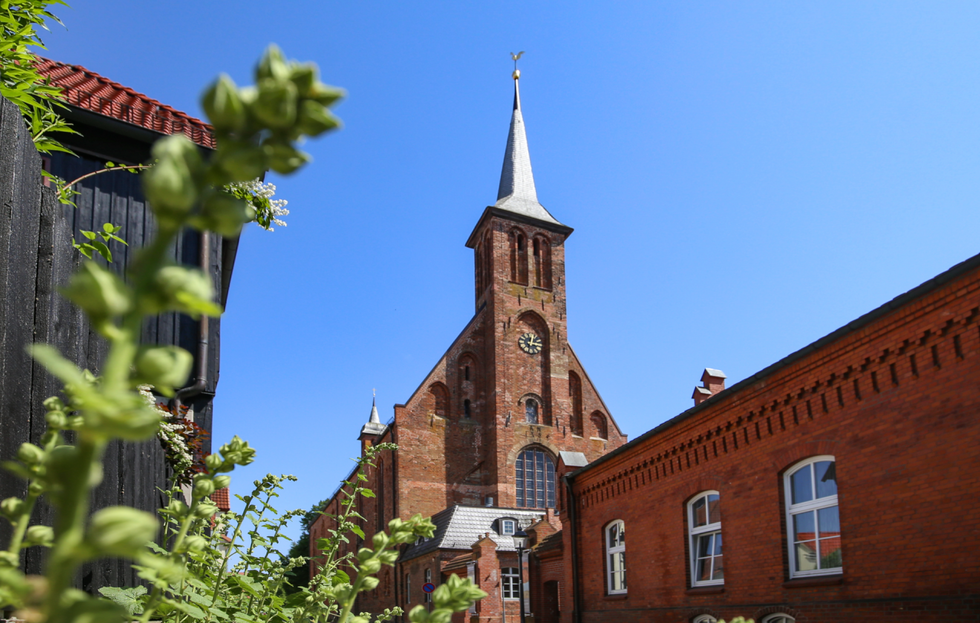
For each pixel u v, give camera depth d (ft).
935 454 26.27
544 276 151.94
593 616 52.90
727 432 38.86
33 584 1.88
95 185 33.42
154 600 5.00
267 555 13.50
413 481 129.49
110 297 1.82
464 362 142.31
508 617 94.89
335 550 13.83
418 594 114.11
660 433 44.96
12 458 9.81
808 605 31.89
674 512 43.42
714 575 40.01
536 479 136.05
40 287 11.53
